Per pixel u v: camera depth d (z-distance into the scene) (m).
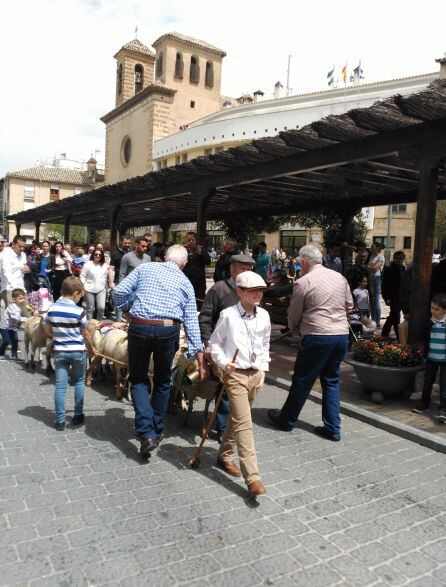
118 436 4.48
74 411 4.73
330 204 12.16
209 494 3.46
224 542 2.88
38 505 3.22
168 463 3.96
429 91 4.95
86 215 21.28
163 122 46.72
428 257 5.66
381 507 3.36
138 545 2.82
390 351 5.50
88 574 2.56
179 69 48.81
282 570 2.65
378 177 8.94
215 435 4.61
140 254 9.27
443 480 3.80
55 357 4.60
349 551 2.85
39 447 4.16
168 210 17.55
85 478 3.63
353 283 9.48
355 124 5.80
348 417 5.23
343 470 3.93
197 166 8.98
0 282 8.77
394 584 2.58
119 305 4.23
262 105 38.59
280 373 6.96
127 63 52.53
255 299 3.57
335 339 4.50
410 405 5.47
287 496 3.47
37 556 2.68
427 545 2.94
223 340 3.66
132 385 4.15
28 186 66.62
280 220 20.42
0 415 4.90
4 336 7.27
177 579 2.55
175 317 4.07
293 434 4.70
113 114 53.56
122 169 52.31
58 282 11.25
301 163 7.53
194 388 4.71
